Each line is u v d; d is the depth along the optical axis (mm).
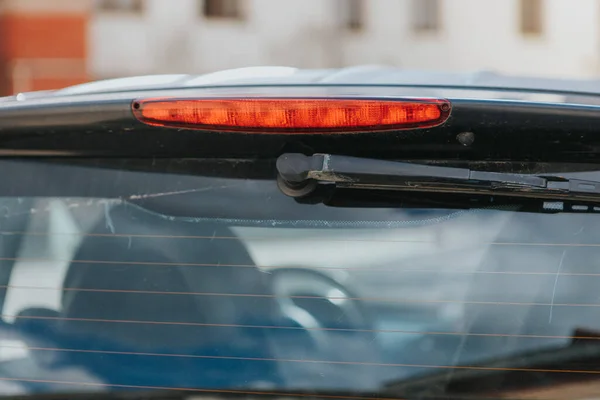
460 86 2736
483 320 2527
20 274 2713
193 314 2605
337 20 33219
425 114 2430
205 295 2613
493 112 2447
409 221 2578
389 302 2553
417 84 2807
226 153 2629
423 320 2539
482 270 2543
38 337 2656
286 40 33031
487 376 2502
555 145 2480
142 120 2559
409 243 2568
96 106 2586
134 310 2635
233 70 3318
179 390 2547
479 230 2559
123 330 2623
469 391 2500
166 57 32156
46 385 2617
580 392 2479
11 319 2689
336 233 2592
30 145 2717
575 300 2516
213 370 2549
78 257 2695
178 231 2654
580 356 2492
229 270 2619
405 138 2484
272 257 2604
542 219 2551
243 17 32844
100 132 2631
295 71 3281
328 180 2488
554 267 2529
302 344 2549
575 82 3109
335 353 2535
